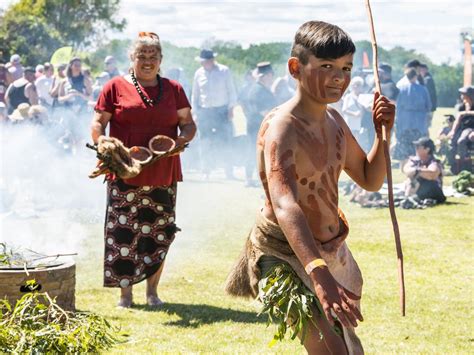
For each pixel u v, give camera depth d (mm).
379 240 11758
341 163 4867
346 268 4902
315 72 4574
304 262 4336
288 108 4711
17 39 46750
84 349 6215
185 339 6977
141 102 7922
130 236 8000
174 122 8047
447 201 15500
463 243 11602
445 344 6961
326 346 4590
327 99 4602
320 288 4258
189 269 9922
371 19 5094
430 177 15117
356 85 19703
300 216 4422
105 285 8023
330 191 4785
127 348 6637
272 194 4523
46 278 7027
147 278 8109
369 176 5102
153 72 7965
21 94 18766
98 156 7422
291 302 4559
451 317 7824
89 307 8047
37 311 6488
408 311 8008
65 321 6660
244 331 7258
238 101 19281
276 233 4703
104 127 7957
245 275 5004
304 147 4668
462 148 19328
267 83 18547
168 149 7859
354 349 4637
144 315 7785
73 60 19453
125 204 7984
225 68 19156
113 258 8008
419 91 20281
